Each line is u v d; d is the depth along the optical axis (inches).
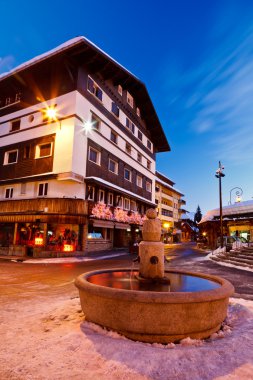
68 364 117.9
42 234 761.6
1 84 932.6
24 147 856.3
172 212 2220.7
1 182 871.1
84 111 808.9
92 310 161.8
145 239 213.6
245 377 111.2
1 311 213.5
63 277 398.9
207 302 149.1
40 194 806.5
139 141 1229.7
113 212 922.1
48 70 844.6
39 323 174.1
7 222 821.9
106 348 131.0
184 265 563.2
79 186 775.1
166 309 143.4
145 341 145.1
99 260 665.0
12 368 114.8
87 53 778.2
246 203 1048.2
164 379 108.2
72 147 748.0
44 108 838.5
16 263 583.8
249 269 497.4
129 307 146.5
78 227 775.7
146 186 1306.6
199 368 116.4
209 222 1175.6
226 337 155.7
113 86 1011.9
